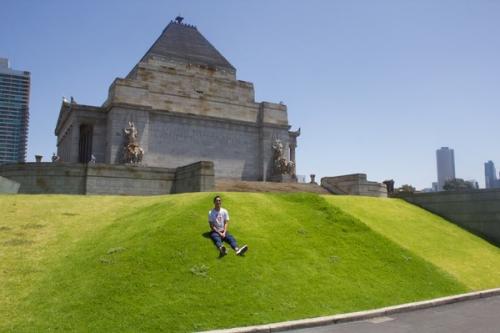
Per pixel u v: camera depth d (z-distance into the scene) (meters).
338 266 18.78
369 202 30.95
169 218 19.39
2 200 24.61
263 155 60.41
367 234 22.69
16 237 19.02
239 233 19.17
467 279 21.25
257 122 61.44
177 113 55.66
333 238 21.38
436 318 15.43
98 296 13.71
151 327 12.51
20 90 171.62
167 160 54.19
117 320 12.66
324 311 15.09
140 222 20.19
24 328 12.09
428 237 26.80
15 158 167.62
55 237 19.36
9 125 168.50
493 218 31.77
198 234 18.12
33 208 23.41
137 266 15.48
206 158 56.97
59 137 68.00
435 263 22.31
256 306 14.46
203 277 15.44
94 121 53.34
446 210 34.31
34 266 16.22
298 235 20.72
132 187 35.31
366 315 15.28
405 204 34.47
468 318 15.46
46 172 34.31
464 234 30.58
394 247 22.06
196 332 12.50
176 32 66.94
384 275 19.09
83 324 12.40
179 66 61.75
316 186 46.34
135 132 51.28
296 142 70.00
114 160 50.44
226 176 58.00
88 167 34.28
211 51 67.88
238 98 62.06
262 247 18.48
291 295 15.63
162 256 16.27
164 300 13.88
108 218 22.12
